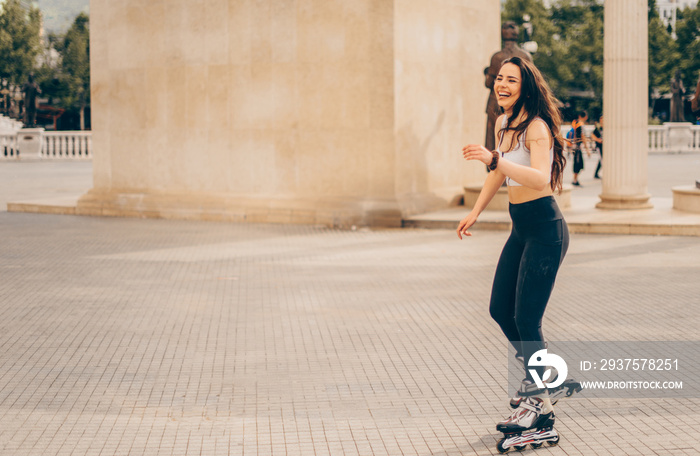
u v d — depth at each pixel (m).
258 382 5.82
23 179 25.91
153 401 5.43
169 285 9.44
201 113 16.28
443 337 7.06
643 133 15.13
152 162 16.89
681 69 57.38
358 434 4.81
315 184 15.41
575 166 22.42
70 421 5.05
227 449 4.58
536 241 4.54
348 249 12.09
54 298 8.73
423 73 15.60
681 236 12.97
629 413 5.14
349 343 6.89
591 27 57.09
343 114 15.06
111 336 7.15
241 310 8.16
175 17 16.41
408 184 15.29
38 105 67.75
